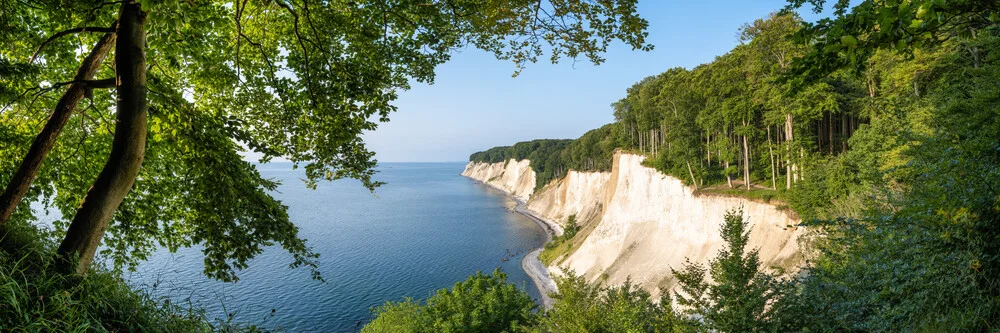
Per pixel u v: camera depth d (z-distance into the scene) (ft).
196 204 30.94
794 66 19.36
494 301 87.10
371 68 31.37
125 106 21.27
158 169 34.55
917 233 23.84
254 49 33.37
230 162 28.76
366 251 261.44
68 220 34.63
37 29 30.14
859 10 16.72
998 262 20.33
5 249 16.63
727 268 42.96
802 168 130.52
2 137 29.73
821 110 126.11
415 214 435.12
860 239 30.86
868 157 89.30
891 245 25.99
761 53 136.15
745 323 39.58
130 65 21.36
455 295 91.35
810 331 34.81
